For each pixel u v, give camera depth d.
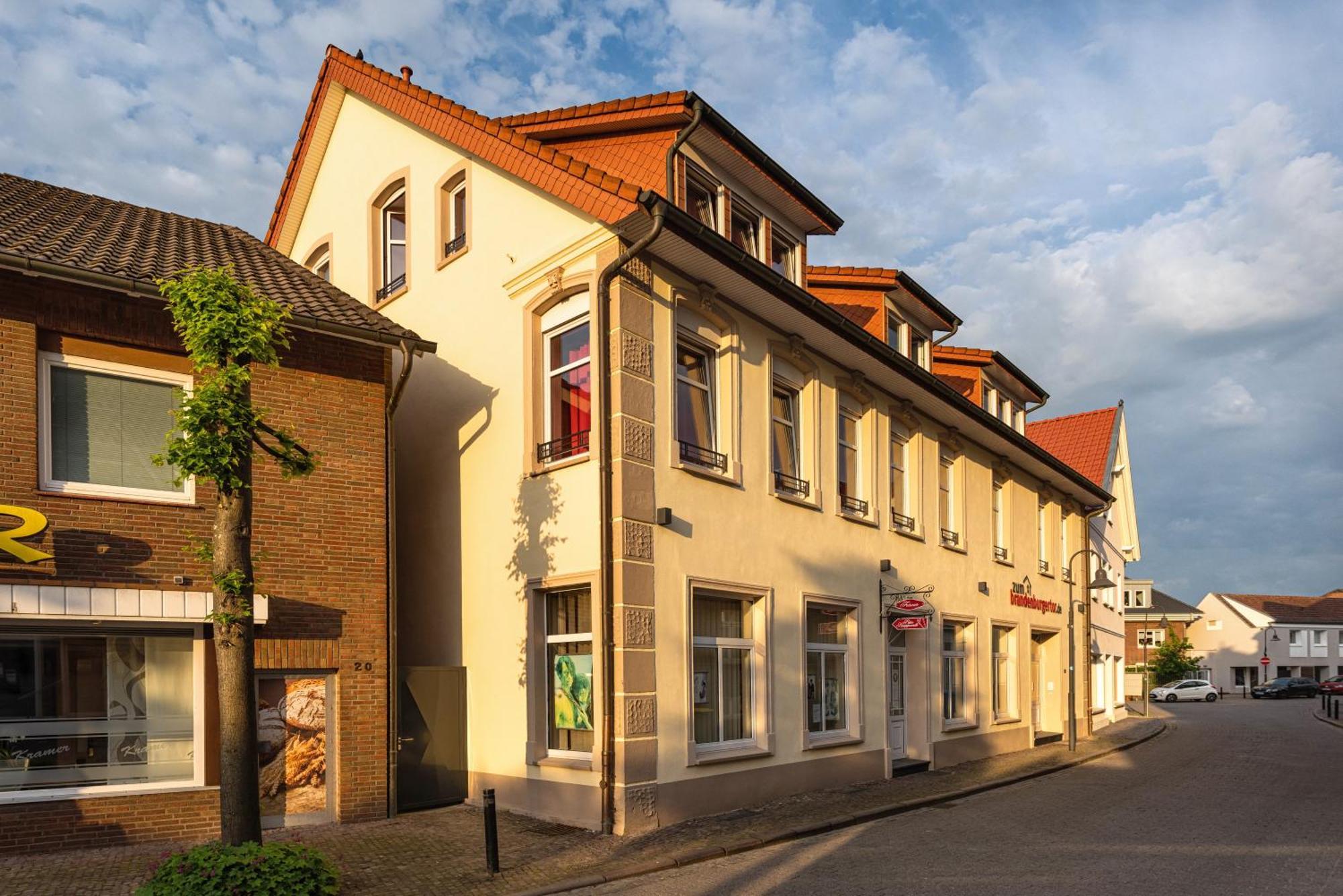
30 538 9.48
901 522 17.62
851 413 16.61
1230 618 71.75
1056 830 11.38
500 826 11.34
